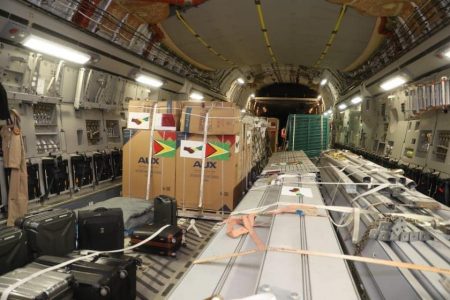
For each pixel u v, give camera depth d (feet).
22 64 14.87
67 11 15.90
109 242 12.96
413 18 17.62
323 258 6.27
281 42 27.63
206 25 23.07
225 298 5.67
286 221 8.54
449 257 6.41
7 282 7.66
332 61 32.55
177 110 18.62
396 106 24.23
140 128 19.02
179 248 14.61
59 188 17.35
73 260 9.34
